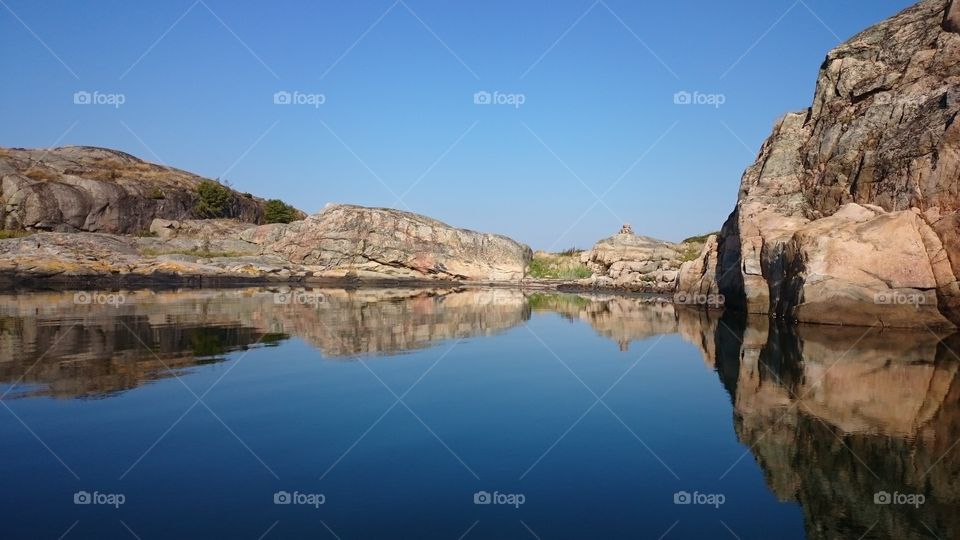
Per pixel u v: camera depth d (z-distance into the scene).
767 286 24.50
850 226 20.73
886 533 5.28
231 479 6.24
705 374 12.33
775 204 26.28
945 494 6.09
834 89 27.91
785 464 6.93
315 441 7.54
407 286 51.47
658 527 5.32
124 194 64.50
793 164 27.73
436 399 9.89
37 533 5.01
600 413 9.12
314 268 56.25
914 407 9.48
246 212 83.50
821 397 10.21
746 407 9.53
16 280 43.03
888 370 12.63
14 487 5.97
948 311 19.14
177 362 12.51
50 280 44.25
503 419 8.71
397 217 59.06
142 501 5.67
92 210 61.28
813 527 5.34
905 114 23.22
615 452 7.30
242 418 8.49
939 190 19.80
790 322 21.89
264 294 35.78
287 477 6.32
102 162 79.69
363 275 56.38
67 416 8.42
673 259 50.97
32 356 12.82
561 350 15.51
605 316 25.27
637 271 49.97
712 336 18.39
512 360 13.84
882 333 18.77
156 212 67.81
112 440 7.43
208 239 57.88
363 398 9.82
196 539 4.93
